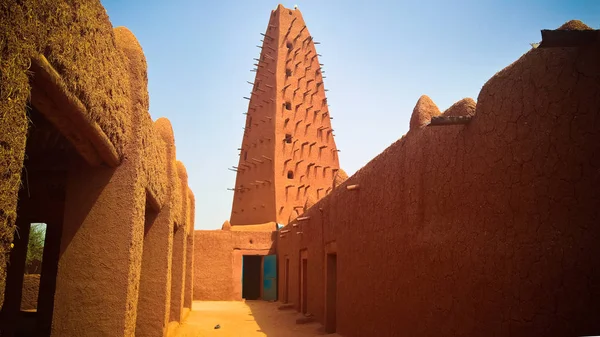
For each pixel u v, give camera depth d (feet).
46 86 11.94
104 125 15.70
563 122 13.50
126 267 17.66
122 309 17.33
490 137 16.84
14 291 31.89
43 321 35.24
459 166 19.03
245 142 105.29
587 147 12.75
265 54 104.22
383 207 27.91
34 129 17.75
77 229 17.72
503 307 15.57
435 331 20.42
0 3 9.14
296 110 97.76
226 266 79.30
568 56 13.51
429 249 21.35
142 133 19.52
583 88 12.98
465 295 18.07
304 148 96.32
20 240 32.55
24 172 20.86
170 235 30.63
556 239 13.46
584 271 12.50
